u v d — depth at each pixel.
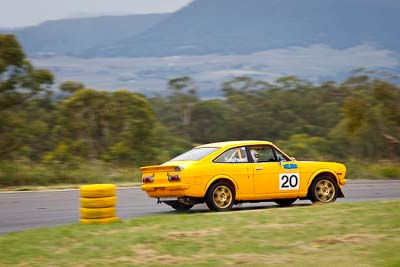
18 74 71.88
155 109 123.00
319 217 27.75
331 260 21.23
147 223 27.23
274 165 34.84
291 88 127.44
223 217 28.41
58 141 80.88
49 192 51.12
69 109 81.75
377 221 26.64
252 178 34.19
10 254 22.30
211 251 22.48
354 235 24.30
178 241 23.67
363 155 102.00
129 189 53.34
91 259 21.66
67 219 33.31
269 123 118.50
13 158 72.94
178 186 32.75
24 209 38.25
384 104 97.00
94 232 25.42
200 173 33.09
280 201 37.34
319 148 101.25
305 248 22.77
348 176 78.12
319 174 36.00
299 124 117.88
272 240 23.81
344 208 30.14
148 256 21.92
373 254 21.80
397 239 23.59
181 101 121.19
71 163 69.50
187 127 119.00
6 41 70.50
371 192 49.34
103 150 81.62
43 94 87.19
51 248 23.00
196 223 26.94
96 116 82.19
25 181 60.97
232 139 118.50
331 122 119.56
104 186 27.62
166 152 85.44
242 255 21.98
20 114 75.00
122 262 21.25
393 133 98.94
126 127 82.81
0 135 72.25
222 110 120.38
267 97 125.00
